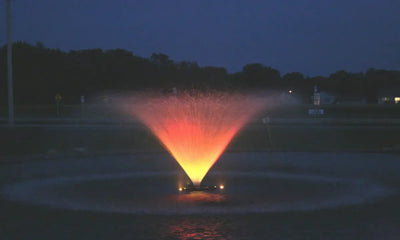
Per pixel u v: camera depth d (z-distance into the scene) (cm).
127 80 9075
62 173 1811
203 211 1154
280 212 1141
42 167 1977
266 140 3153
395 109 7075
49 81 8675
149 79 8994
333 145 2964
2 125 3922
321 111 6091
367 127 3922
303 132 3512
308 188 1491
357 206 1213
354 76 11644
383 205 1222
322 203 1247
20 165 2039
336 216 1093
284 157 2344
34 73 8725
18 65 8806
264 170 1908
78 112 6341
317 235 927
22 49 9181
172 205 1225
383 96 10144
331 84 11181
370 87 10894
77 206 1213
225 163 2119
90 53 9912
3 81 8431
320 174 1795
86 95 8744
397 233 941
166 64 9750
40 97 8444
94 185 1552
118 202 1273
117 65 9338
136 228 984
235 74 10494
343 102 10631
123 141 3020
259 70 10675
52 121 4672
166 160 2214
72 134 3291
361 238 907
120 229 976
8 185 1546
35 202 1268
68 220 1060
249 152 2564
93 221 1048
